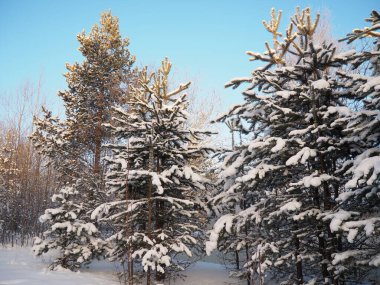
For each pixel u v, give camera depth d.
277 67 8.99
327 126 7.80
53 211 11.67
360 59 7.61
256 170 7.59
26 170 19.69
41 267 11.59
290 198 7.77
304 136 8.15
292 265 9.35
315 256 7.54
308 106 8.40
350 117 6.66
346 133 7.67
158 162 10.22
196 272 11.78
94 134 16.78
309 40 8.61
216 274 11.55
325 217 6.43
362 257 6.48
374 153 6.29
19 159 20.05
